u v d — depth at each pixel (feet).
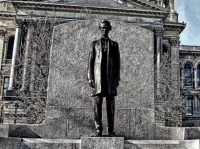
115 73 16.40
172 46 156.04
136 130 19.76
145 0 140.87
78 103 19.85
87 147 15.33
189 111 163.12
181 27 157.48
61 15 133.39
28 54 102.22
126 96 20.36
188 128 18.98
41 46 75.36
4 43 151.43
